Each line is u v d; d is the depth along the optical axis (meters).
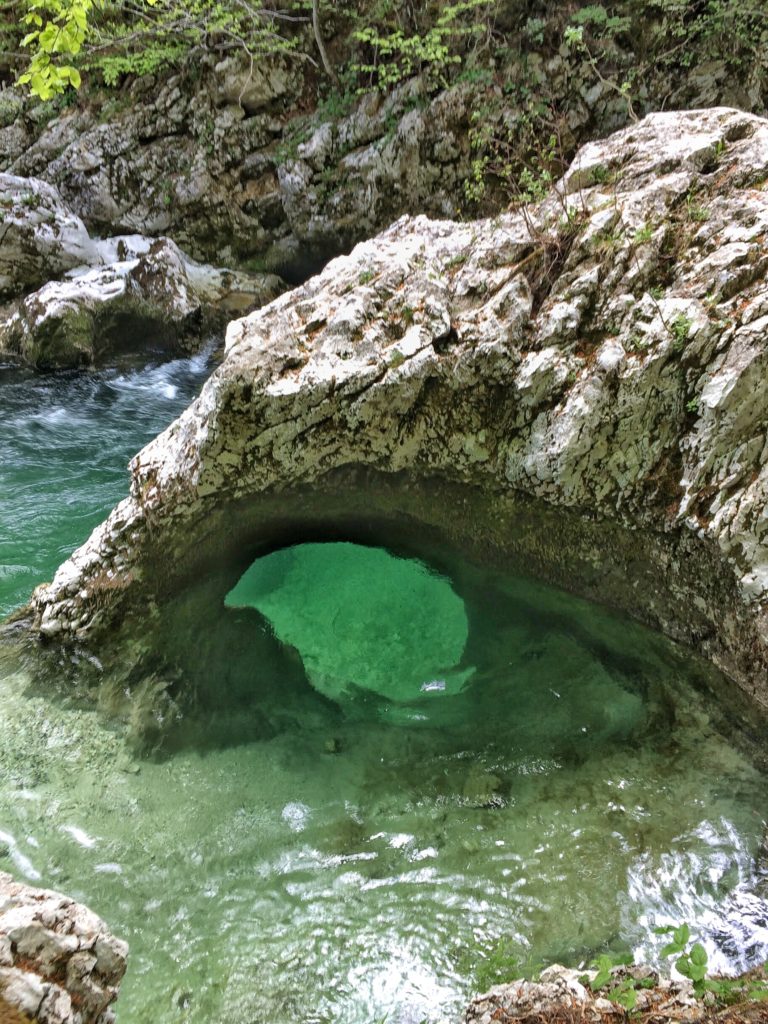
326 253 10.82
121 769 3.38
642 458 3.32
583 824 2.97
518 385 3.45
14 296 9.90
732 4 8.18
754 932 2.51
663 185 3.51
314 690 3.86
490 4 8.92
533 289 3.60
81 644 3.97
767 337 2.97
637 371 3.22
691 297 3.22
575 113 8.98
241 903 2.77
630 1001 2.02
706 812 2.94
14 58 11.20
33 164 11.21
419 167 9.50
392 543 4.30
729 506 3.06
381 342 3.57
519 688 3.73
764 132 3.54
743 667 3.17
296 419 3.58
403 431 3.67
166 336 9.84
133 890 2.83
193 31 9.88
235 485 3.78
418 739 3.53
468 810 3.11
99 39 10.23
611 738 3.36
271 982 2.50
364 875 2.86
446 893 2.76
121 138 10.79
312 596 4.25
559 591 3.89
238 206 10.77
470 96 9.04
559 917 2.63
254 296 10.70
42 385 8.94
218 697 3.80
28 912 1.80
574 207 3.70
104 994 1.83
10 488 6.64
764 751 3.10
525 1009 2.15
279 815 3.15
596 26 8.71
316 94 10.36
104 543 3.97
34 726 3.57
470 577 4.20
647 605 3.58
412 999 2.42
